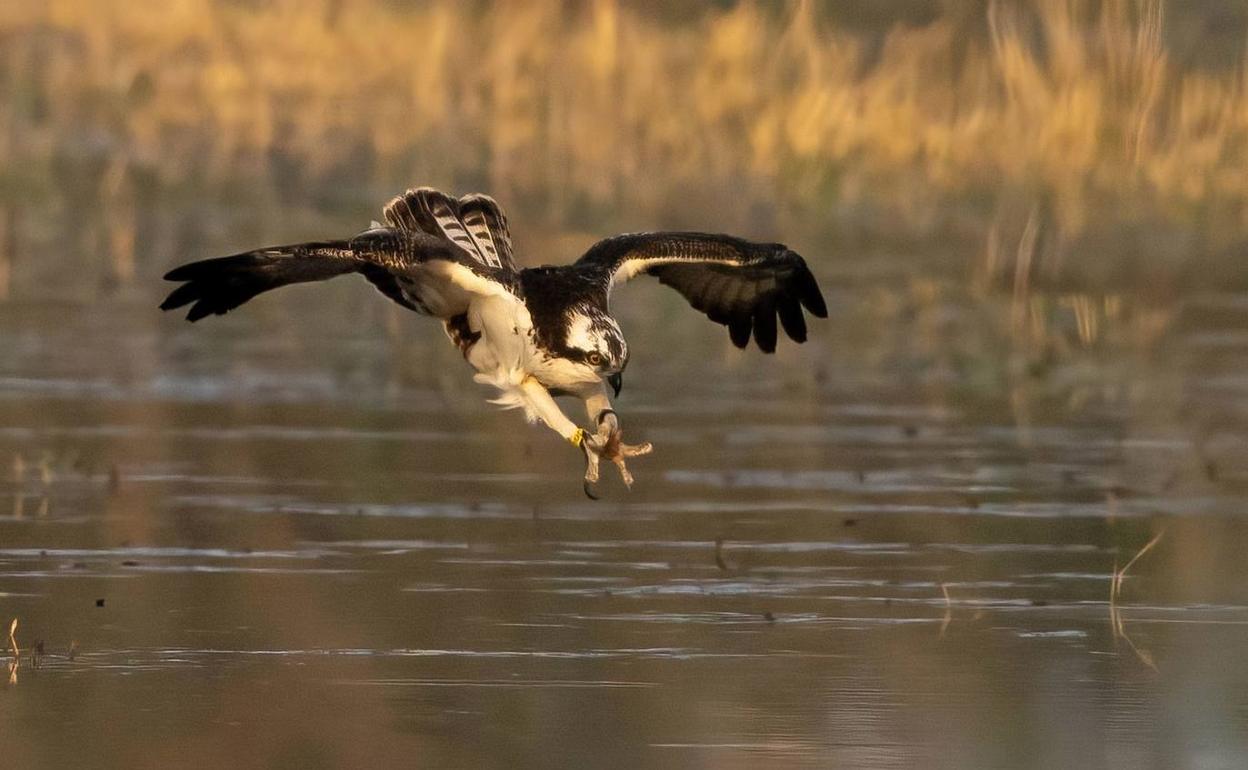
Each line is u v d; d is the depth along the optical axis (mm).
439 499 14406
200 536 13297
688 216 23953
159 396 17391
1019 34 27234
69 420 16422
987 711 10328
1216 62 27938
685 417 17094
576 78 26641
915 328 20312
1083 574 12820
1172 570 12930
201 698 10352
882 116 25500
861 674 10867
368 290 21703
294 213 23625
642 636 11461
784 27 28641
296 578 12445
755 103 26125
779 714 10211
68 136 25016
